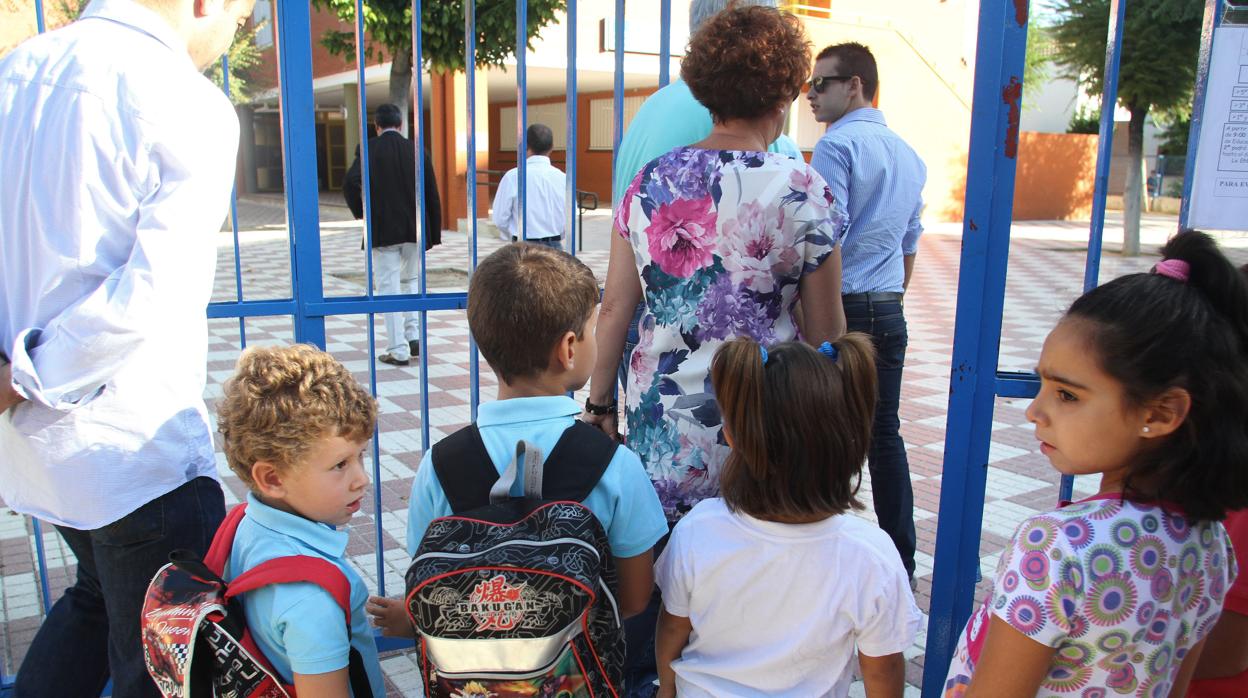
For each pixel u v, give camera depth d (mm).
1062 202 22984
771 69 1752
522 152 2445
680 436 1824
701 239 1778
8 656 2650
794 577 1563
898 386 3047
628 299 1932
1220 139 1686
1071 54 15781
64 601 1893
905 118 20000
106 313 1457
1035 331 8141
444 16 8641
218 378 5648
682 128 2051
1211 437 1122
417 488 1568
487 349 1531
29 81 1525
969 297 1727
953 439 1795
